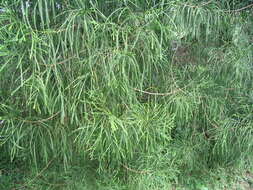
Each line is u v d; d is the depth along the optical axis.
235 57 2.36
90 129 1.82
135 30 1.76
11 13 1.50
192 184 2.80
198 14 2.13
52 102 1.73
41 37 1.57
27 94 1.76
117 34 1.62
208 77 2.46
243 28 2.44
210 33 2.39
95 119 1.75
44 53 1.66
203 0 2.19
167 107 2.15
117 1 1.81
